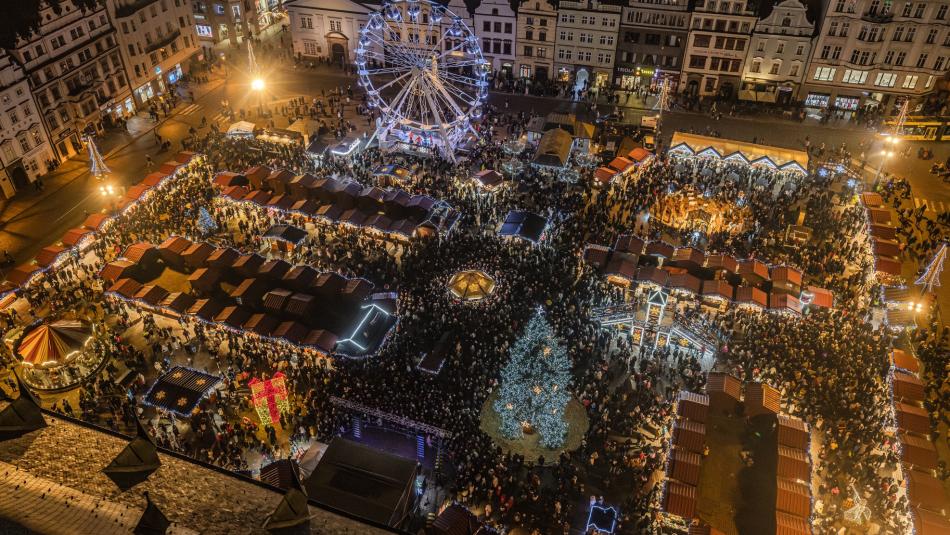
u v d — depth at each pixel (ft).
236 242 256.73
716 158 294.46
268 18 419.74
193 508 56.85
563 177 287.07
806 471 162.81
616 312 212.43
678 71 352.90
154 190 273.75
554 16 347.97
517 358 172.45
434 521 149.48
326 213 259.80
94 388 196.54
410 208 257.14
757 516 157.38
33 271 227.81
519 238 248.73
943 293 240.32
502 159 303.68
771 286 223.92
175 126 332.39
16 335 208.03
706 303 227.20
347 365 204.44
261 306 221.25
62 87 298.15
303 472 165.99
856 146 317.63
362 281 223.92
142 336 217.77
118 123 329.52
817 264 237.86
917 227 265.95
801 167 282.56
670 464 164.96
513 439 184.14
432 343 210.79
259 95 348.59
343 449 162.81
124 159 308.81
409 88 295.07
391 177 280.92
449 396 191.11
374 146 315.17
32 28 279.49
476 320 215.31
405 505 157.58
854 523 163.63
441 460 176.14
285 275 227.81
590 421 188.24
